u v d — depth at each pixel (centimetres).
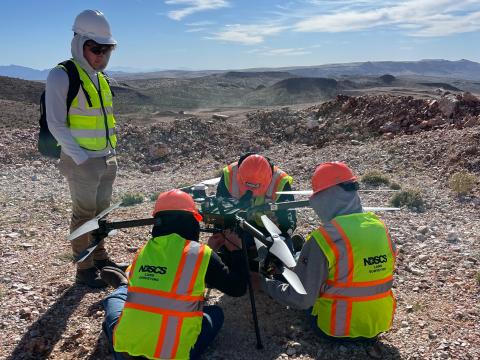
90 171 487
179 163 1602
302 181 1170
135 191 1197
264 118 1925
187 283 337
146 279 340
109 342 394
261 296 498
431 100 1677
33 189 1180
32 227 758
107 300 403
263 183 459
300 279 374
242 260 436
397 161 1194
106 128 495
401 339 414
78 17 462
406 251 623
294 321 448
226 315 464
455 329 428
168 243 348
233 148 1703
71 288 517
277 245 352
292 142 1739
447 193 930
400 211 821
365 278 368
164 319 333
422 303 481
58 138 459
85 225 395
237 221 406
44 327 444
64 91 457
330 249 362
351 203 377
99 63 473
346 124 1731
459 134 1246
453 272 556
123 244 653
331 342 408
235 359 394
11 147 1580
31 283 532
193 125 1836
